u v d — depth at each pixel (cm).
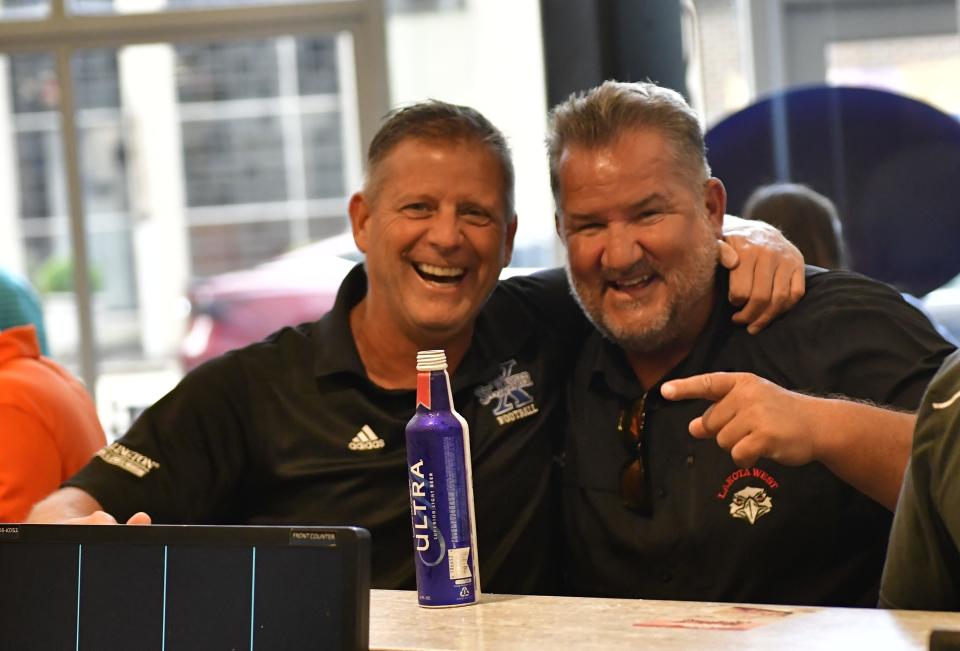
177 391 203
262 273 463
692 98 392
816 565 182
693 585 184
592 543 191
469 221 193
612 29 307
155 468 196
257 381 203
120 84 457
